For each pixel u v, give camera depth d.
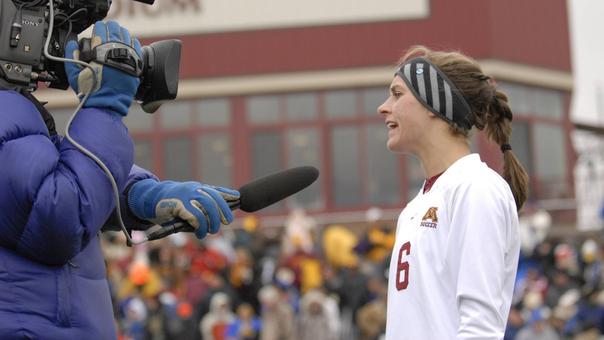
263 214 49.22
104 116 6.27
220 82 52.38
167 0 52.12
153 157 52.03
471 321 6.57
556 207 48.91
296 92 52.25
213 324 25.59
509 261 6.91
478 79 7.23
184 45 52.16
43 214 5.92
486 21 52.38
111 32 6.37
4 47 6.17
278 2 52.81
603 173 51.50
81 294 6.24
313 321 26.12
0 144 6.03
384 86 52.06
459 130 7.21
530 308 27.22
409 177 50.94
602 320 26.50
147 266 26.98
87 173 6.09
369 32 52.47
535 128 53.38
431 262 6.87
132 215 6.80
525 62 53.69
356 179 51.34
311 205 50.59
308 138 51.94
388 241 31.94
